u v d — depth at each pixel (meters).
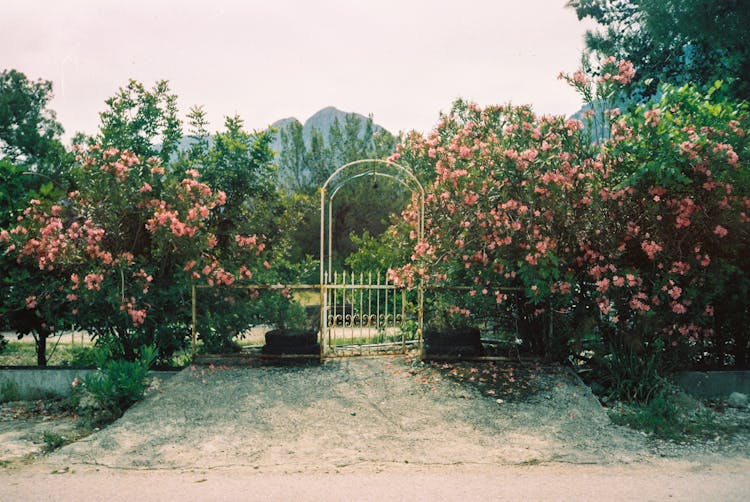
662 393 6.30
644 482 4.33
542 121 7.09
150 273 7.07
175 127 8.76
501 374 6.86
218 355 7.12
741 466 4.75
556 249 6.97
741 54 9.75
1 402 6.68
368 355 7.42
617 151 6.72
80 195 7.23
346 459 4.86
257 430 5.49
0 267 7.11
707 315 7.03
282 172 19.06
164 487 4.19
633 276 6.60
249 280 7.61
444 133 8.59
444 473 4.53
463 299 7.38
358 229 17.41
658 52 11.28
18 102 21.28
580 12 12.31
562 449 5.12
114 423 5.66
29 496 4.01
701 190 6.62
